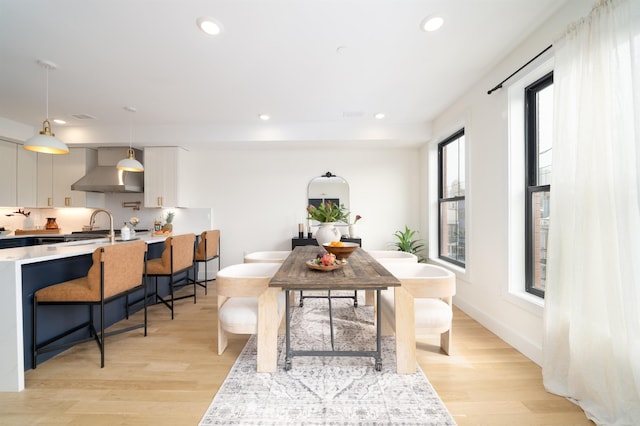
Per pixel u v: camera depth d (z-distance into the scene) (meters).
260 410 1.45
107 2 1.68
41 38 2.03
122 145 4.13
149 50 2.19
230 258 4.64
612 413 1.33
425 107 3.41
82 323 2.30
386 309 2.04
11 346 1.63
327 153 4.64
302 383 1.68
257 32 1.98
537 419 1.40
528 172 2.21
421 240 4.44
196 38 2.04
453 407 1.49
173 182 4.25
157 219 4.62
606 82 1.38
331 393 1.59
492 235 2.47
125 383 1.71
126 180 4.20
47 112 3.45
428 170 4.06
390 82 2.75
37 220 4.54
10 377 1.63
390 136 3.96
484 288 2.60
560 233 1.62
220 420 1.39
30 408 1.48
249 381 1.70
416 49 2.20
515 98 2.24
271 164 4.65
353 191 4.62
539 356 1.91
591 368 1.42
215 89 2.89
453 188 3.71
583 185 1.46
